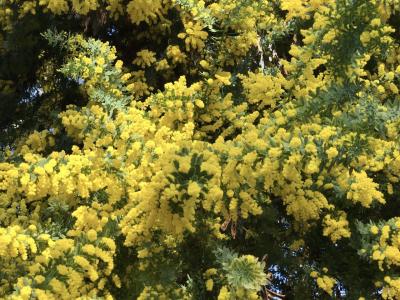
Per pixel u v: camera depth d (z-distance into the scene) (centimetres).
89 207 96
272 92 104
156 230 86
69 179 89
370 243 89
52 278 79
